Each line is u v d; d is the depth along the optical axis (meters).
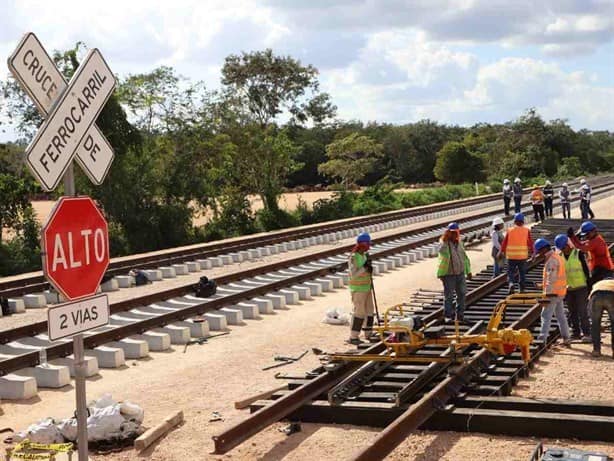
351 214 46.94
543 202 36.34
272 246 26.34
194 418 8.81
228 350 12.44
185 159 36.88
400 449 7.51
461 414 8.02
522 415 7.84
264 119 64.19
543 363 10.96
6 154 33.59
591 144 126.88
